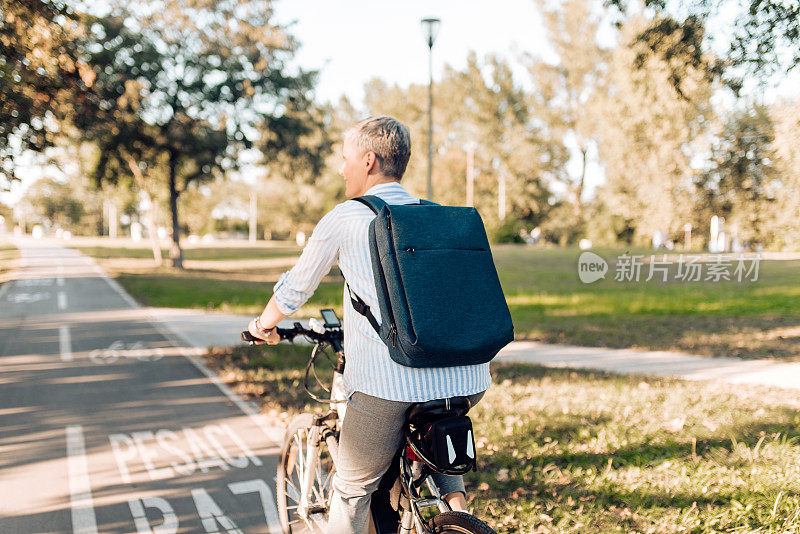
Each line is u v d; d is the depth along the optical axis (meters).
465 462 2.03
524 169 56.91
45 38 9.23
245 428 5.44
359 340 2.12
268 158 28.89
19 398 6.43
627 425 5.11
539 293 17.09
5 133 9.84
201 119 27.14
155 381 7.22
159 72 25.05
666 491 3.87
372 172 2.34
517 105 59.50
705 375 7.21
